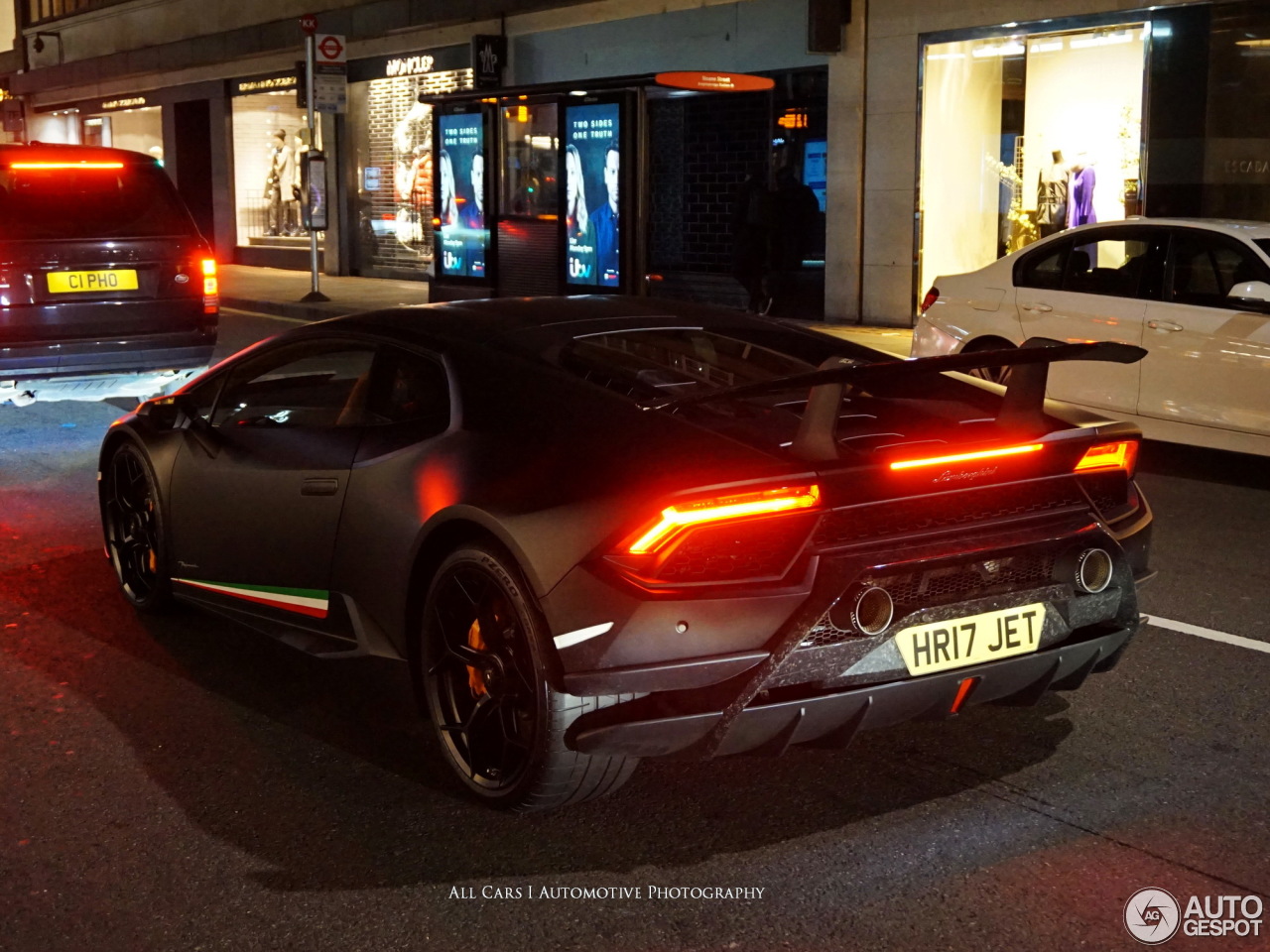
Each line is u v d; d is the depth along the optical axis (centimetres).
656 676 320
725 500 322
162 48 2950
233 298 2012
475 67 2002
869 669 336
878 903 319
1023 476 355
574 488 343
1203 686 463
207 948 304
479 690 365
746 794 379
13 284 849
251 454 466
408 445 405
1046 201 1405
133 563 553
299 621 448
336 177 2469
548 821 364
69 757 412
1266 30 1214
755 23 1639
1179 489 790
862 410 405
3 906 323
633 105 1566
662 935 306
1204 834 353
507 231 1742
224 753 414
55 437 979
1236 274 776
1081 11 1337
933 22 1458
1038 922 310
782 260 1642
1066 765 397
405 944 304
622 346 421
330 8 2428
